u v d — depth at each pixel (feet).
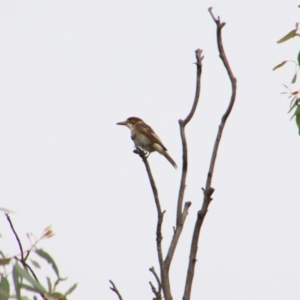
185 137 26.25
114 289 25.16
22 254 21.74
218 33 25.79
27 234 21.84
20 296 21.20
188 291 23.97
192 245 24.47
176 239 25.27
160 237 25.88
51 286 21.65
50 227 22.04
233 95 25.39
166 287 24.38
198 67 26.30
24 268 21.30
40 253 21.79
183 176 26.20
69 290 21.71
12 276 21.22
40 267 21.72
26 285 21.25
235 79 25.55
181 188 26.09
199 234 24.56
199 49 26.53
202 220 24.59
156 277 24.82
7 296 21.04
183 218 25.70
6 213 21.88
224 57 25.77
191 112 26.45
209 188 24.77
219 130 25.43
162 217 26.11
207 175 25.00
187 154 26.22
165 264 24.85
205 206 24.62
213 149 25.27
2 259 21.42
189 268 24.27
